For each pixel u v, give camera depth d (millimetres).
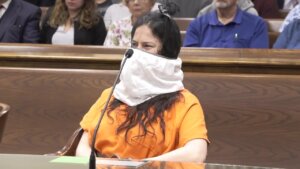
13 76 5273
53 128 5160
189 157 3461
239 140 4902
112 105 3797
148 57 3703
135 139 3652
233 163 4875
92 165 2682
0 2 8023
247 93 4934
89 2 7887
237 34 7406
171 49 3768
